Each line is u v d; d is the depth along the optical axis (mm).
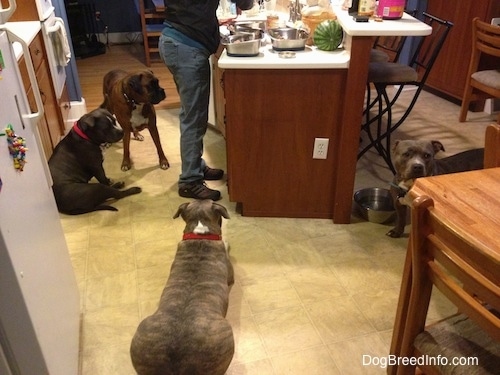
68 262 1750
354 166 2320
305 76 2150
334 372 1627
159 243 2332
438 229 977
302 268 2139
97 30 6512
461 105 4008
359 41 2027
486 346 1129
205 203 1978
